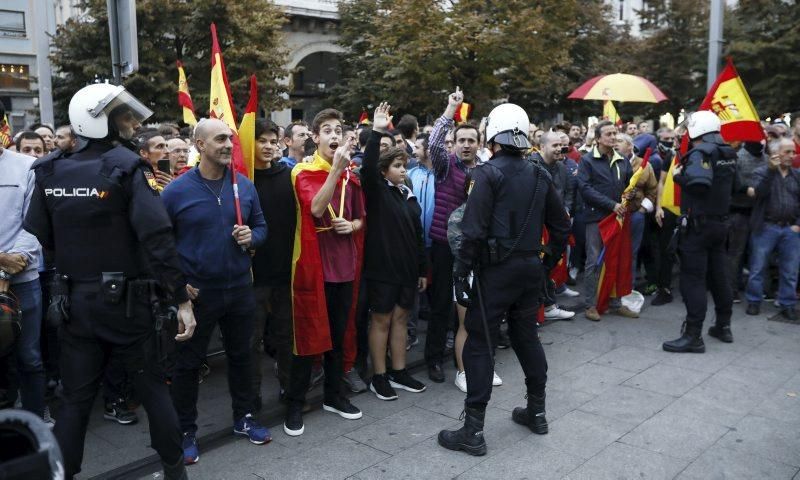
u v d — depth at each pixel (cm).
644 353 546
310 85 2680
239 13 1683
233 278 361
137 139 460
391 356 477
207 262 352
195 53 1720
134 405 380
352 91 2058
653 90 952
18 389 407
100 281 283
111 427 413
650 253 751
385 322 451
